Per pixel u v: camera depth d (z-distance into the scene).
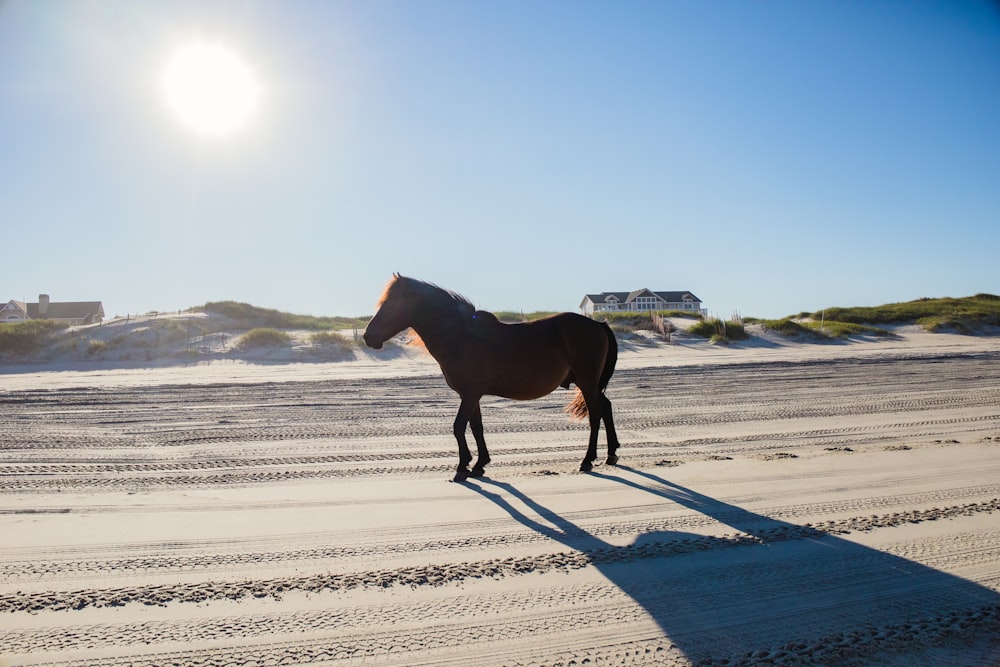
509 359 7.28
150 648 3.38
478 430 7.44
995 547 4.75
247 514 5.72
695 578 4.27
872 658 3.29
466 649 3.37
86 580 4.26
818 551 4.73
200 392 16.69
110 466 7.79
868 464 7.41
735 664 3.22
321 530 5.27
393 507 5.93
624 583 4.19
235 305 37.41
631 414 11.99
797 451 8.40
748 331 34.47
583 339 7.68
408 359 26.97
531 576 4.31
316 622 3.66
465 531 5.24
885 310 44.78
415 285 7.38
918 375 17.75
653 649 3.37
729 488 6.50
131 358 27.28
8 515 5.70
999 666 3.21
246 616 3.73
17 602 3.92
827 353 27.25
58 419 11.99
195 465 7.85
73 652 3.34
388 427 10.80
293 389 17.16
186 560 4.61
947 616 3.72
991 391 14.16
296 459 8.20
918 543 4.85
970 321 39.16
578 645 3.41
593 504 6.00
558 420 11.55
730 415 11.69
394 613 3.77
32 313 78.06
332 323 37.72
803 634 3.53
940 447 8.30
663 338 32.81
